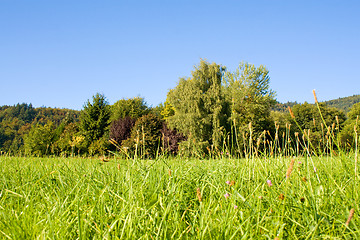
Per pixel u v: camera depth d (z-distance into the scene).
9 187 3.32
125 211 2.06
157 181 2.84
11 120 156.62
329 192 2.24
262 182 2.67
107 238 1.66
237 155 3.56
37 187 3.16
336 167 2.80
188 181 3.04
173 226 1.89
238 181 2.54
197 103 38.31
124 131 40.97
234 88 39.91
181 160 3.76
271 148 3.29
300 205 1.89
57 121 168.75
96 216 2.14
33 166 4.71
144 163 3.22
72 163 4.82
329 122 47.31
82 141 32.56
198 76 41.00
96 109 47.22
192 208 2.43
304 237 1.72
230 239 1.62
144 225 1.95
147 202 2.23
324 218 1.74
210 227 1.82
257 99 37.88
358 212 1.80
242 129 33.66
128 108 52.06
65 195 2.66
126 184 2.69
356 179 2.26
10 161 5.71
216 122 35.25
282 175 2.75
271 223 1.88
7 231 1.82
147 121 35.91
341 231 1.62
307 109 50.25
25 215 2.05
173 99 41.81
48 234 1.75
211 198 2.33
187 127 35.66
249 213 1.99
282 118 40.41
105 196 2.58
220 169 3.30
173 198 2.29
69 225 1.86
